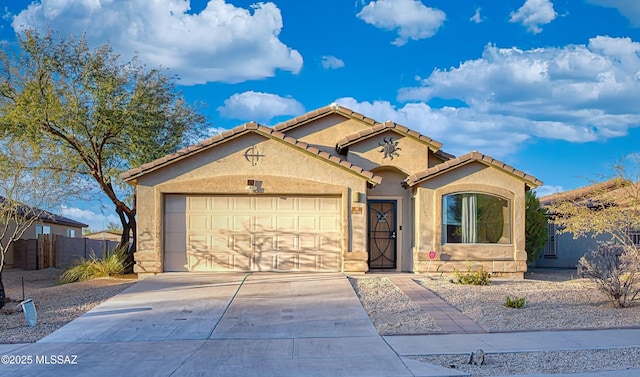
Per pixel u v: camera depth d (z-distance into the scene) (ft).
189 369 28.91
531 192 70.74
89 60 65.16
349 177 58.75
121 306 44.45
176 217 58.80
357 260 58.13
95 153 66.95
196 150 57.52
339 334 36.24
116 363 30.14
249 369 28.84
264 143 58.49
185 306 44.06
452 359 30.12
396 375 27.40
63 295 51.31
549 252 80.84
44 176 61.26
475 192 59.72
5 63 64.08
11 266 91.71
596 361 29.40
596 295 47.01
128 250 71.87
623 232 57.00
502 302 44.27
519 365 28.84
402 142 63.82
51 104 61.67
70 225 119.96
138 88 66.69
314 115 67.00
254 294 47.93
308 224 59.00
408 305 43.60
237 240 58.80
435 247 58.75
